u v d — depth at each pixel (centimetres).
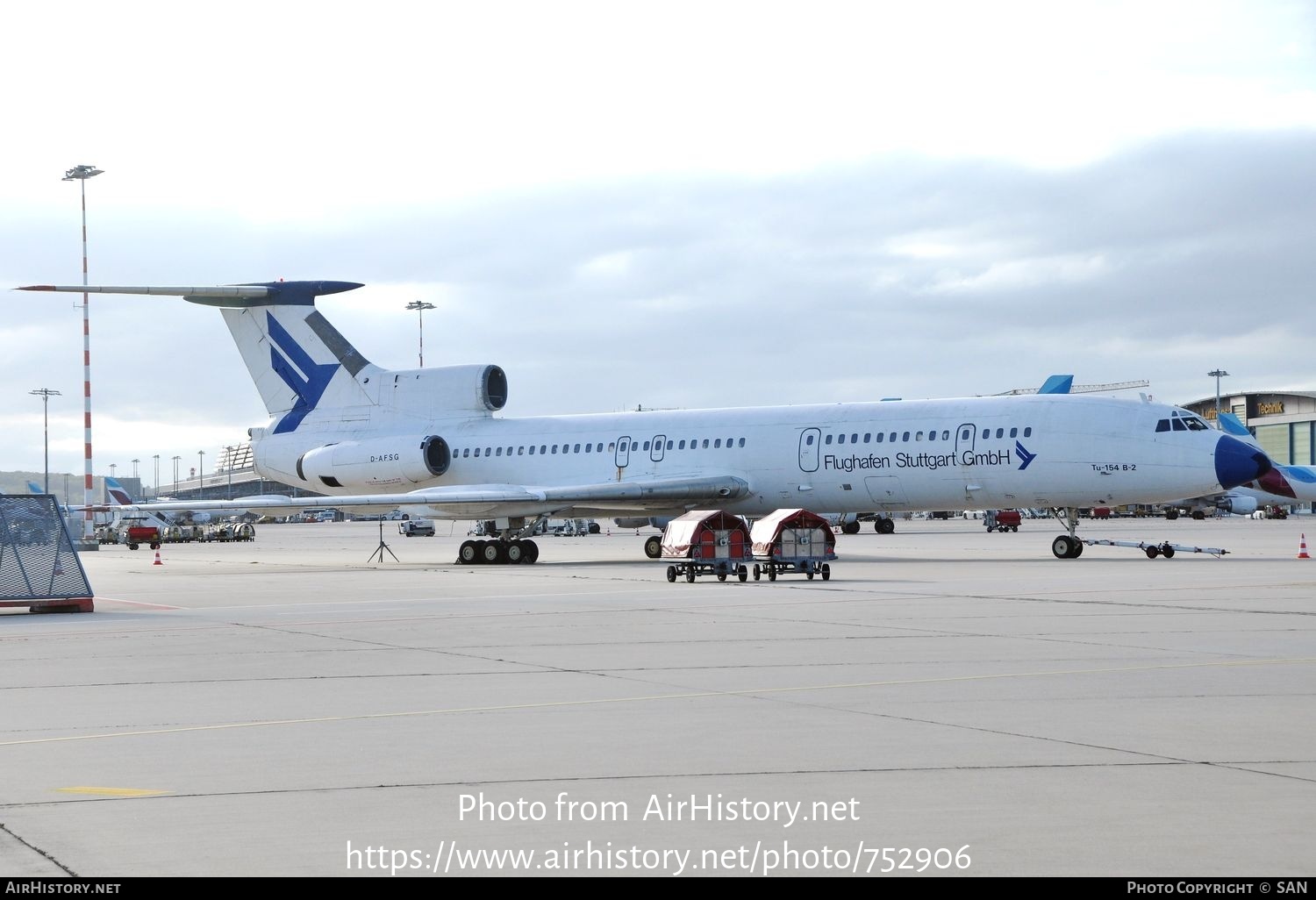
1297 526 8931
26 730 1192
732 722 1177
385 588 3269
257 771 994
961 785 915
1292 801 862
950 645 1747
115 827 828
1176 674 1443
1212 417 17350
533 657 1694
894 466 4338
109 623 2353
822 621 2117
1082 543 4288
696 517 3275
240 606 2725
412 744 1096
